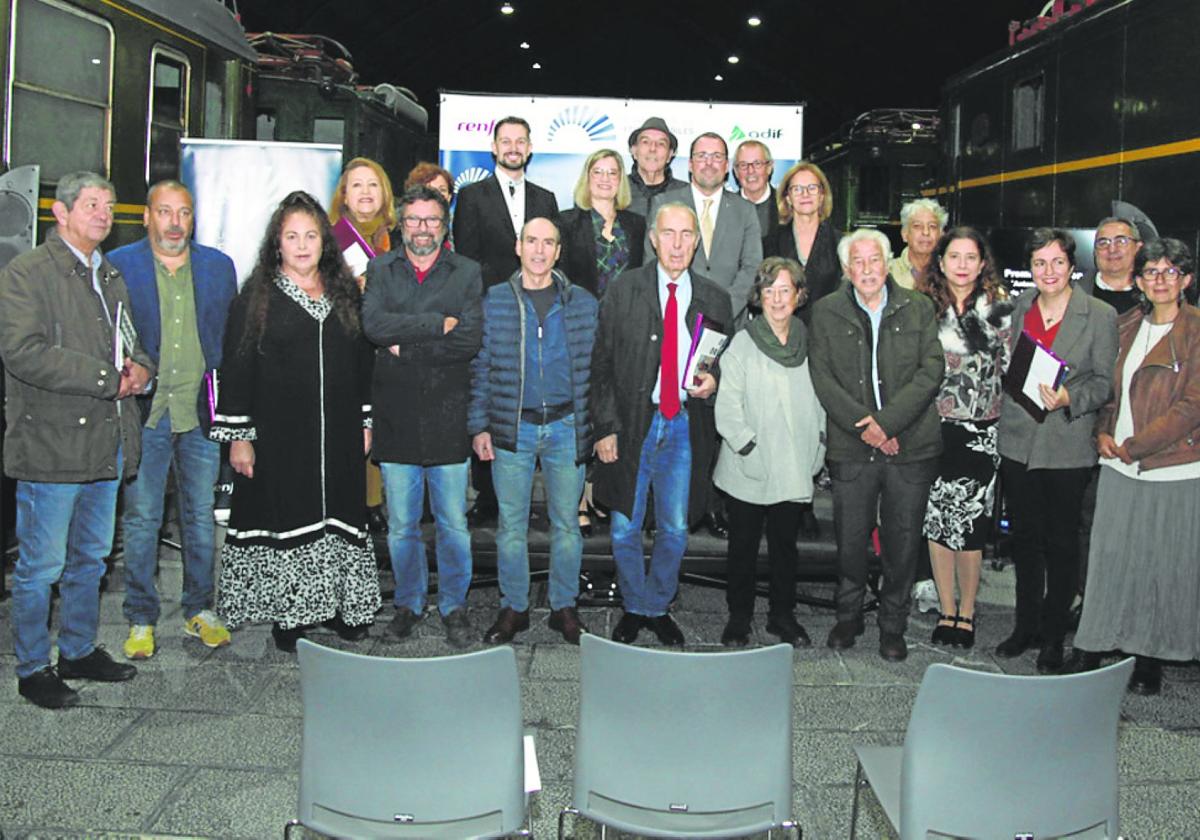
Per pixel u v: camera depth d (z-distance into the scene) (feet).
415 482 14.62
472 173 23.77
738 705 7.67
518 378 14.38
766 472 14.51
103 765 11.25
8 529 18.11
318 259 13.76
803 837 10.15
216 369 14.26
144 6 19.99
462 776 7.58
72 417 12.23
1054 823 7.49
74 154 18.43
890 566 14.48
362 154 28.78
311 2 61.11
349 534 14.34
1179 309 13.24
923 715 7.39
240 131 24.56
